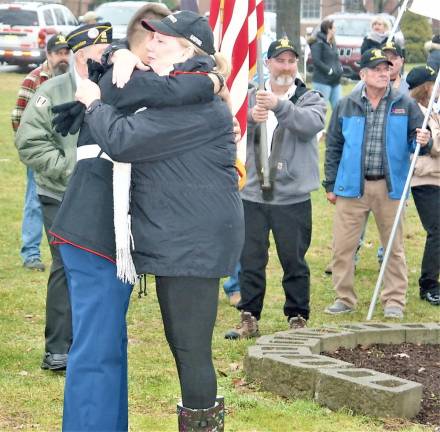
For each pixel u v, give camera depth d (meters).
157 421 6.34
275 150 8.65
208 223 5.16
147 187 5.17
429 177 10.23
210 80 5.13
